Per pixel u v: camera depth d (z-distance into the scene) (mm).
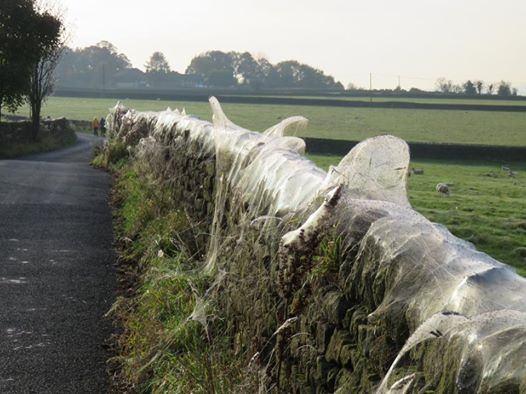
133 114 22375
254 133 7004
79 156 30922
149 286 6793
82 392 5148
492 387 1940
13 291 7574
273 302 4391
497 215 15531
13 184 15617
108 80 174750
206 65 182375
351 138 51594
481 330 2100
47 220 11594
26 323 6586
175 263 7207
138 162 15602
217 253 6477
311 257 3721
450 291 2432
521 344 1940
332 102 96688
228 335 5457
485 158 43906
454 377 2156
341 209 3555
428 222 3035
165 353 5184
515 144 48625
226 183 6641
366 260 3062
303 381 3656
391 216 3119
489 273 2379
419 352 2438
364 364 2914
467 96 118875
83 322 6652
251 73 179375
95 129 55688
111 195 14664
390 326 2711
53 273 8344
